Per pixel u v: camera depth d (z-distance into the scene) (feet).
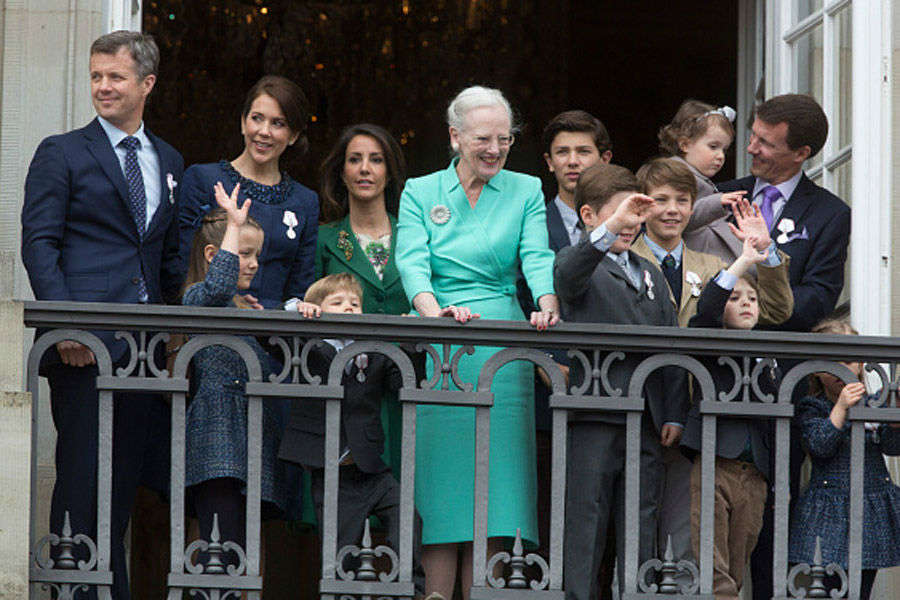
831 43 104.17
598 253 81.97
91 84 89.66
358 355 81.82
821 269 95.30
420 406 87.86
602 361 84.53
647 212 82.89
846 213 96.78
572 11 180.86
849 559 82.69
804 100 96.32
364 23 179.22
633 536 81.20
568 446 84.12
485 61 180.45
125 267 87.15
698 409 84.74
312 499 87.71
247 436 82.23
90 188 86.94
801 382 92.27
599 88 180.65
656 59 180.65
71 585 79.66
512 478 86.58
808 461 98.99
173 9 173.78
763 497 86.38
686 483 85.76
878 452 88.12
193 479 83.56
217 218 87.10
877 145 99.76
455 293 88.63
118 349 84.89
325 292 86.38
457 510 86.48
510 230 89.10
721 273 84.53
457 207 89.30
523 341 81.46
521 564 81.05
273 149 94.89
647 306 85.05
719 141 97.40
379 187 97.55
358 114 178.70
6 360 79.56
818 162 105.09
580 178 86.48
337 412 80.53
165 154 89.81
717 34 180.24
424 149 179.52
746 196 98.58
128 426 86.17
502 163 90.94
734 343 82.12
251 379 80.59
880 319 98.32
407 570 80.33
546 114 180.45
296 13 177.47
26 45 98.94
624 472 83.66
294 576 140.97
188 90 173.99
